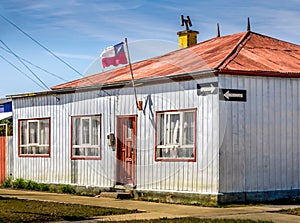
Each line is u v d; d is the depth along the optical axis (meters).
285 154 17.61
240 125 16.89
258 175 17.11
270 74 17.30
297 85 17.95
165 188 18.09
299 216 14.34
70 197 19.69
